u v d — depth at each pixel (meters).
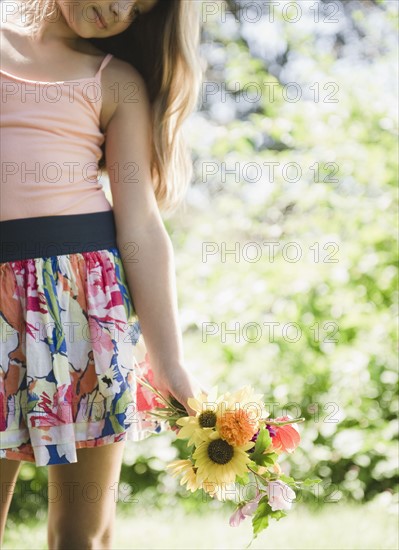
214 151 5.93
